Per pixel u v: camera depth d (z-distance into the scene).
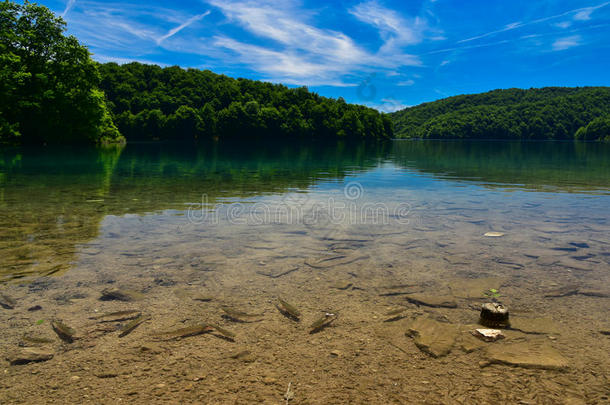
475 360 2.16
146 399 1.79
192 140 76.31
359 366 2.10
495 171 15.47
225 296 3.01
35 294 2.95
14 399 1.77
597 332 2.47
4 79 27.50
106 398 1.79
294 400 1.80
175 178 11.55
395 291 3.15
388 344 2.34
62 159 18.67
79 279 3.27
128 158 21.03
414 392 1.88
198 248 4.26
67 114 32.91
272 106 98.56
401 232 5.10
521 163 20.98
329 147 53.22
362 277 3.45
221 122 81.94
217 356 2.19
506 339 2.38
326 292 3.12
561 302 2.93
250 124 84.00
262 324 2.58
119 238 4.59
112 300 2.88
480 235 4.96
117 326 2.51
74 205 6.69
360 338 2.40
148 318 2.62
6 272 3.39
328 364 2.12
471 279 3.41
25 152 23.66
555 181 11.49
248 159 22.95
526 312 2.76
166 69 92.06
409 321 2.63
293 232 5.05
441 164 20.05
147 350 2.23
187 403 1.76
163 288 3.13
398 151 40.16
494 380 1.98
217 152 32.00
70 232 4.82
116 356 2.16
